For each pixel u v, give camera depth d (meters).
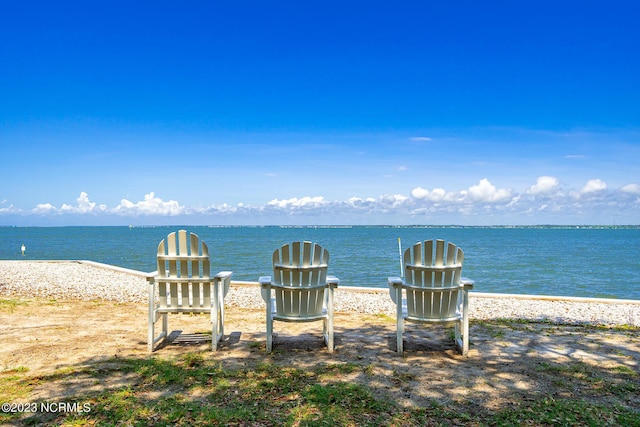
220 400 3.38
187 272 5.04
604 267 23.34
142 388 3.62
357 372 4.11
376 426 2.97
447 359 4.59
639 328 6.32
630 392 3.65
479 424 3.02
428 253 4.83
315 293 4.83
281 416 3.09
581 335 5.73
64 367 4.13
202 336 5.51
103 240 67.25
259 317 6.88
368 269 21.30
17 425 2.93
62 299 8.60
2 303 7.77
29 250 38.47
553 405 3.34
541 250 41.44
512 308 8.00
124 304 8.09
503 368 4.29
